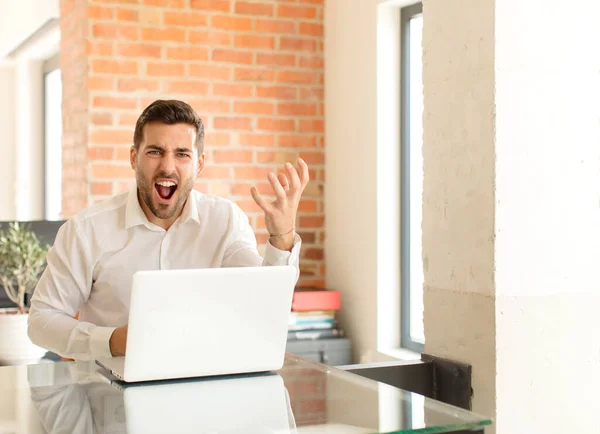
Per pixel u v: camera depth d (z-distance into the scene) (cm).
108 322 240
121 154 392
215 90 407
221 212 251
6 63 773
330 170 425
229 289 163
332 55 420
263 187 417
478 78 225
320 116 427
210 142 406
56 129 738
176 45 399
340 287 416
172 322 160
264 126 416
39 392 153
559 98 228
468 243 229
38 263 356
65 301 234
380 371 234
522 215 223
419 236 380
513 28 221
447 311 238
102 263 238
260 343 170
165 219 239
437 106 242
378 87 381
